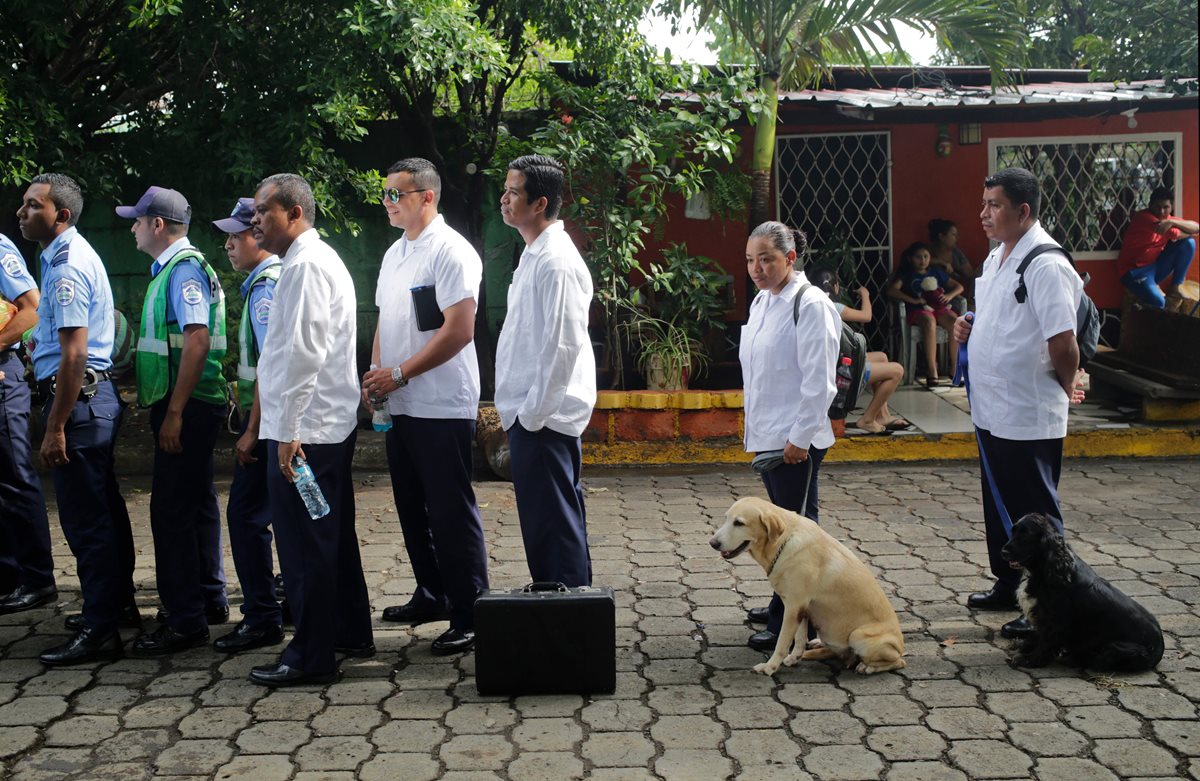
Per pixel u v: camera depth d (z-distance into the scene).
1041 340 4.80
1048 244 4.83
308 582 4.28
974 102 9.86
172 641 4.69
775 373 4.65
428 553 5.01
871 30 9.59
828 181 11.24
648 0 9.19
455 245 4.55
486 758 3.69
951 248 10.96
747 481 7.99
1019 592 4.45
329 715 4.05
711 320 9.70
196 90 8.46
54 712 4.09
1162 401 8.74
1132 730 3.82
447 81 9.07
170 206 4.68
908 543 6.24
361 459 8.45
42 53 8.14
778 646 4.39
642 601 5.32
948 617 5.01
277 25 8.36
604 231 9.16
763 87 9.52
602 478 8.19
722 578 5.66
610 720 3.98
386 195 4.61
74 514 4.62
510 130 10.17
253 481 4.70
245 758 3.71
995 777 3.52
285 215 4.21
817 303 4.52
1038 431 4.84
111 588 4.64
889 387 8.52
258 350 4.73
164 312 4.67
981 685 4.23
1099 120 11.21
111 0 8.62
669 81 9.35
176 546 4.67
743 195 10.16
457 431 4.54
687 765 3.63
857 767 3.60
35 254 9.79
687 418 8.55
